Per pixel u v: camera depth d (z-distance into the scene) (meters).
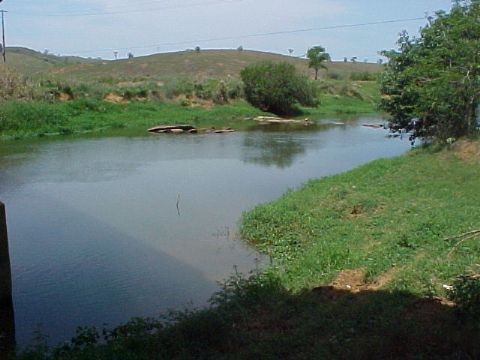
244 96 53.88
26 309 9.52
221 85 52.62
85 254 12.31
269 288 9.07
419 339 6.07
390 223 12.34
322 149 30.12
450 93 19.36
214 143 31.69
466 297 6.90
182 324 7.42
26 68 83.38
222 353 6.76
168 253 12.35
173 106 48.03
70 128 36.12
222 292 9.06
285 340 6.70
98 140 32.41
